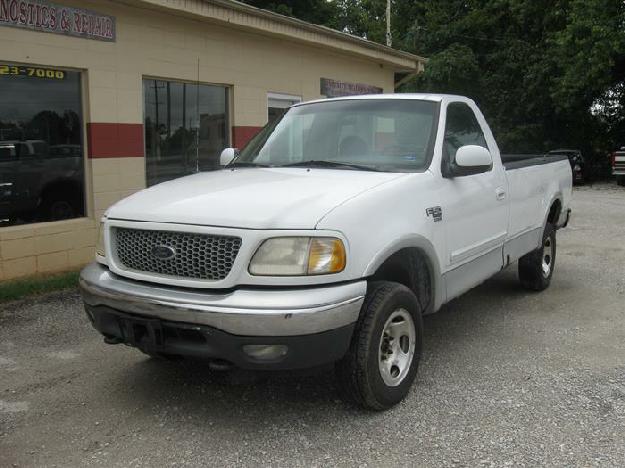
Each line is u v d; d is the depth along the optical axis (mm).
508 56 29047
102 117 8180
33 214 7602
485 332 5586
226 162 5516
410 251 4176
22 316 6012
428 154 4578
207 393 4285
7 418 3939
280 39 11266
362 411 3975
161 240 3693
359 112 5074
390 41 31734
